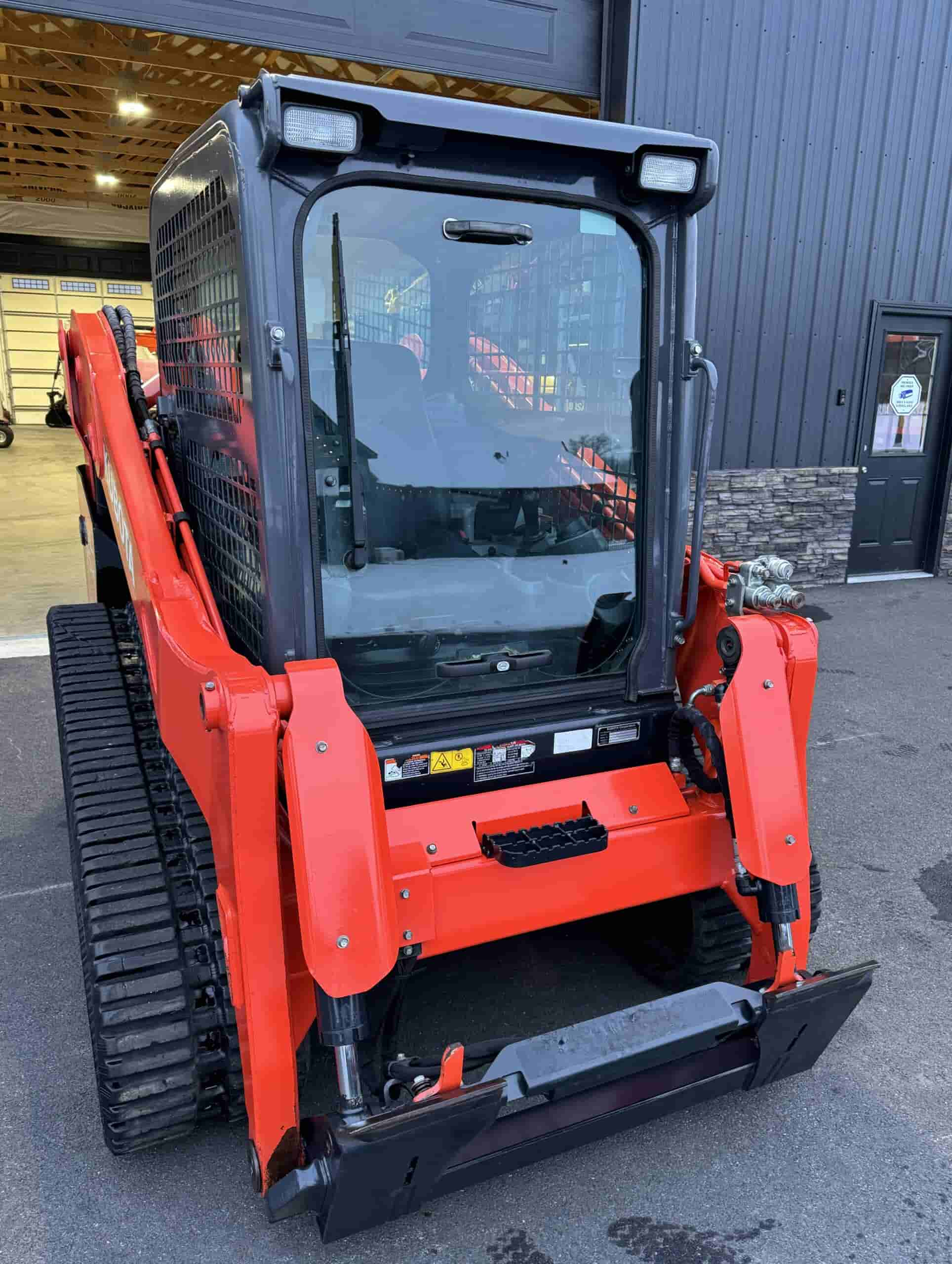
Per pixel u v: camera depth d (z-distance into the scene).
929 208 7.98
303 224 1.82
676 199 2.17
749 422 7.78
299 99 1.72
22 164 14.70
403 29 5.92
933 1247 2.00
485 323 2.08
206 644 2.00
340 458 1.99
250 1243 2.00
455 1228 2.04
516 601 2.27
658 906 2.79
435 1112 1.71
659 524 2.36
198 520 2.62
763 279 7.48
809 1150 2.27
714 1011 2.06
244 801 1.71
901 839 3.87
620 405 2.29
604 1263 1.95
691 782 2.49
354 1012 1.74
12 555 8.68
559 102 8.71
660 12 6.48
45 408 21.11
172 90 9.87
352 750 1.76
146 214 19.11
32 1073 2.49
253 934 1.78
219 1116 2.17
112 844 2.26
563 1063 1.90
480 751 2.23
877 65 7.40
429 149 1.88
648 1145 2.28
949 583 8.66
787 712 2.19
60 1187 2.14
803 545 8.26
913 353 8.37
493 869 2.12
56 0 5.06
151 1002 1.97
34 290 19.97
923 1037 2.68
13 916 3.22
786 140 7.23
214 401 2.26
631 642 2.45
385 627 2.13
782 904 2.14
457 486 2.13
